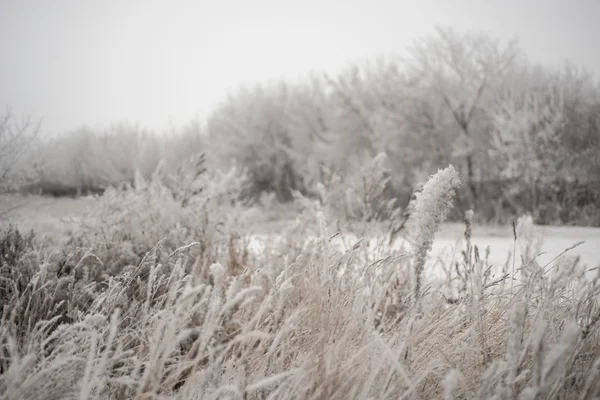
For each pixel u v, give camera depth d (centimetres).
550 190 1644
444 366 173
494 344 184
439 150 1959
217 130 3325
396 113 2064
